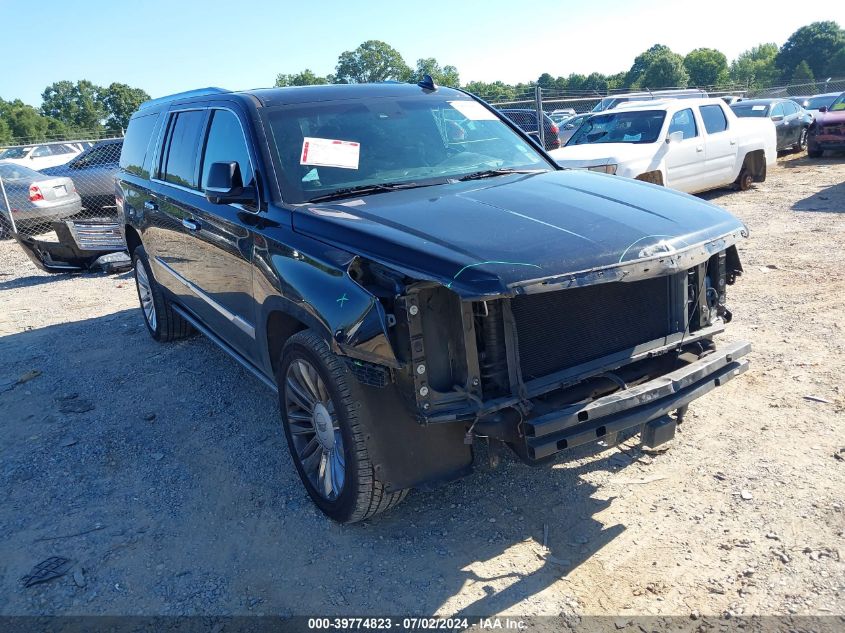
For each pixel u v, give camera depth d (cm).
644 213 330
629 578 299
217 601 303
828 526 320
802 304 623
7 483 410
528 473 385
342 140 407
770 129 1326
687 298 347
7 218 1180
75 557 337
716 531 324
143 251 614
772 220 1005
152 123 589
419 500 367
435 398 284
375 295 283
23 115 10131
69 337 698
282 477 401
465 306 281
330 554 329
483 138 457
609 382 315
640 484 366
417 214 326
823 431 402
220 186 377
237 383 545
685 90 2583
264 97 428
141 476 412
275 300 350
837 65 10850
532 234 295
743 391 461
